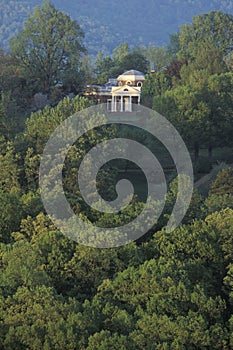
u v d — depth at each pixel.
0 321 89.00
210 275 100.94
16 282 96.44
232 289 98.31
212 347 88.62
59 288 102.12
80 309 91.31
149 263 97.44
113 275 101.06
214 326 89.44
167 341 86.50
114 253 104.25
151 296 93.50
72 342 83.00
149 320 87.38
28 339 84.62
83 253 103.19
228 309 98.00
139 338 84.69
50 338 84.00
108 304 89.31
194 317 88.75
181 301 92.00
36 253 103.44
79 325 85.00
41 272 97.12
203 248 104.25
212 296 98.38
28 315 88.56
